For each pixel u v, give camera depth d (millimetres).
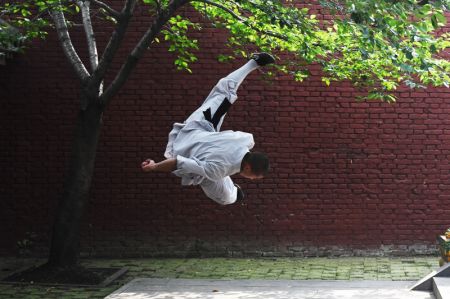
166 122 12891
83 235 12938
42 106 12961
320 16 12664
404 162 12758
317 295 9398
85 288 10156
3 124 12969
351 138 12781
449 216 12711
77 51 12906
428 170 12742
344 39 10195
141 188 12922
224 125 12836
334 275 11125
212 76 12844
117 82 10531
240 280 10516
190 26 12820
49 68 12930
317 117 12789
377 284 10148
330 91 12766
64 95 12930
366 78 11109
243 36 11211
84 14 11547
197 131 5980
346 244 12805
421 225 12758
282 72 12805
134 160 12922
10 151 12969
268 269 11680
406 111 12734
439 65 9930
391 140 12758
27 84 12961
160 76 12875
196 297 9312
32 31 10898
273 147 12812
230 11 10203
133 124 12898
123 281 10758
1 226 13023
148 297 9312
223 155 5746
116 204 12922
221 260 12586
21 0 12695
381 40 9266
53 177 12969
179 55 12844
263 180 12859
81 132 10711
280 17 9422
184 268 11820
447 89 12703
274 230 12859
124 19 10188
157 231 12922
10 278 10547
